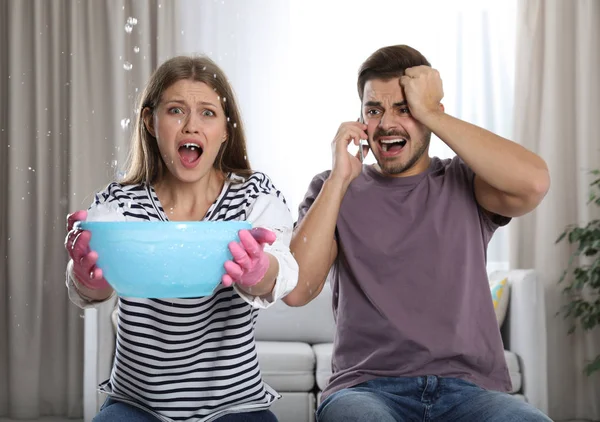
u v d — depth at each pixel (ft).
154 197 4.08
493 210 5.09
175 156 3.88
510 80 14.65
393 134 5.05
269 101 14.70
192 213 4.09
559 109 14.43
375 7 14.70
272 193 4.16
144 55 14.42
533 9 14.47
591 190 14.10
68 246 2.95
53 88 14.40
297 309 12.55
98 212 3.87
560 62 14.47
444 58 14.69
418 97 4.94
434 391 4.63
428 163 5.39
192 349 3.81
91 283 3.21
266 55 14.71
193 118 3.85
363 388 4.74
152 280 2.83
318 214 4.78
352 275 5.06
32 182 14.34
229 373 3.83
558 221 14.24
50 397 14.23
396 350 4.78
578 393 14.01
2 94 14.47
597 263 12.41
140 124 4.10
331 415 4.47
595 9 14.46
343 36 14.71
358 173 5.00
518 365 11.40
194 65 3.91
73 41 14.33
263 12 14.71
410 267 4.93
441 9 14.67
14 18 14.35
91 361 11.50
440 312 4.83
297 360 11.19
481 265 5.04
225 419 3.84
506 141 4.88
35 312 14.10
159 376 3.82
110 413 3.85
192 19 14.58
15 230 14.16
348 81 14.70
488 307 4.98
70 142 14.23
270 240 2.92
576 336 14.03
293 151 14.71
